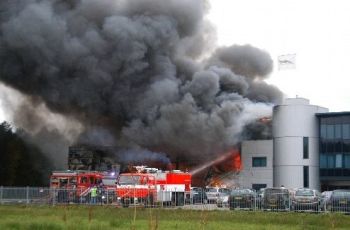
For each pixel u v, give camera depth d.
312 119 56.31
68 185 43.78
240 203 35.81
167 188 41.03
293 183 55.16
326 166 56.06
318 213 32.28
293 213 31.77
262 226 21.23
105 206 37.34
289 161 55.53
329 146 56.06
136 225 19.83
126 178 40.19
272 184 58.50
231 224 21.97
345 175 54.84
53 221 21.73
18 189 40.16
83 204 39.34
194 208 37.50
